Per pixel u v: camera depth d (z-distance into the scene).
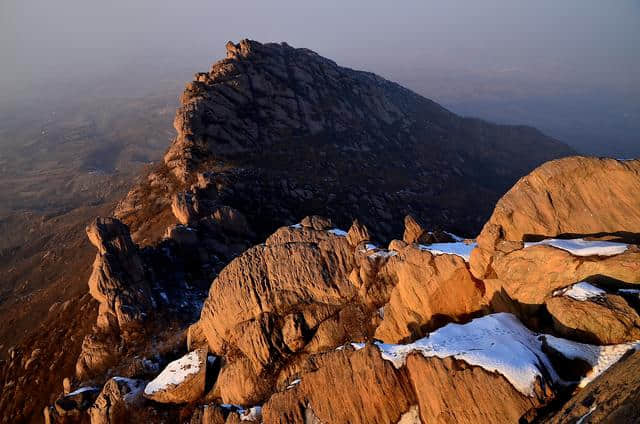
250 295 37.03
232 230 71.44
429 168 127.38
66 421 38.41
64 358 52.06
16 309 85.44
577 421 15.45
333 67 139.88
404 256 30.36
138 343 47.47
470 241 31.28
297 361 32.78
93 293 51.50
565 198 24.94
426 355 21.31
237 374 33.28
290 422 23.47
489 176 142.50
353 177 104.88
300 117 114.56
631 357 16.75
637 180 23.22
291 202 87.25
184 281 58.50
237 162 94.75
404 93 179.38
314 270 37.22
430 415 19.84
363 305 34.38
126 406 34.97
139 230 77.94
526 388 18.00
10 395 50.66
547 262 22.33
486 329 21.94
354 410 22.34
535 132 184.12
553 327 20.89
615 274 20.14
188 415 33.50
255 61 118.31
